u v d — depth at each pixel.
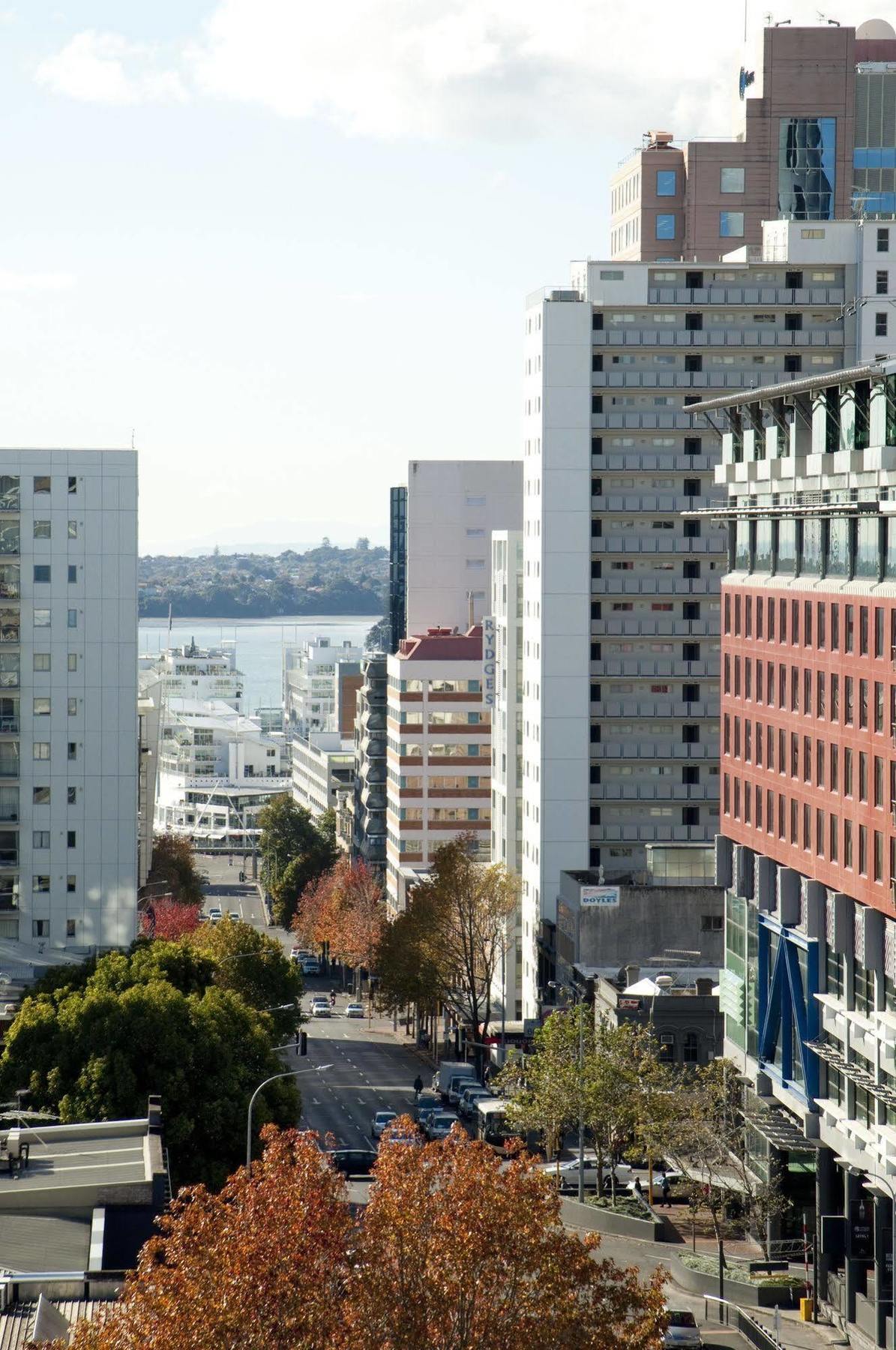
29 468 199.75
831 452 123.50
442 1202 63.72
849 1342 105.56
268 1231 60.38
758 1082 130.12
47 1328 68.31
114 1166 93.25
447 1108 182.00
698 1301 110.44
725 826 142.75
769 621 132.25
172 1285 58.88
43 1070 125.56
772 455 134.88
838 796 117.56
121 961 148.12
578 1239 65.19
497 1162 65.81
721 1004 143.00
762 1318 110.25
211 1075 125.31
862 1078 109.19
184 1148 123.88
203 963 155.12
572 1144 162.88
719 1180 121.00
